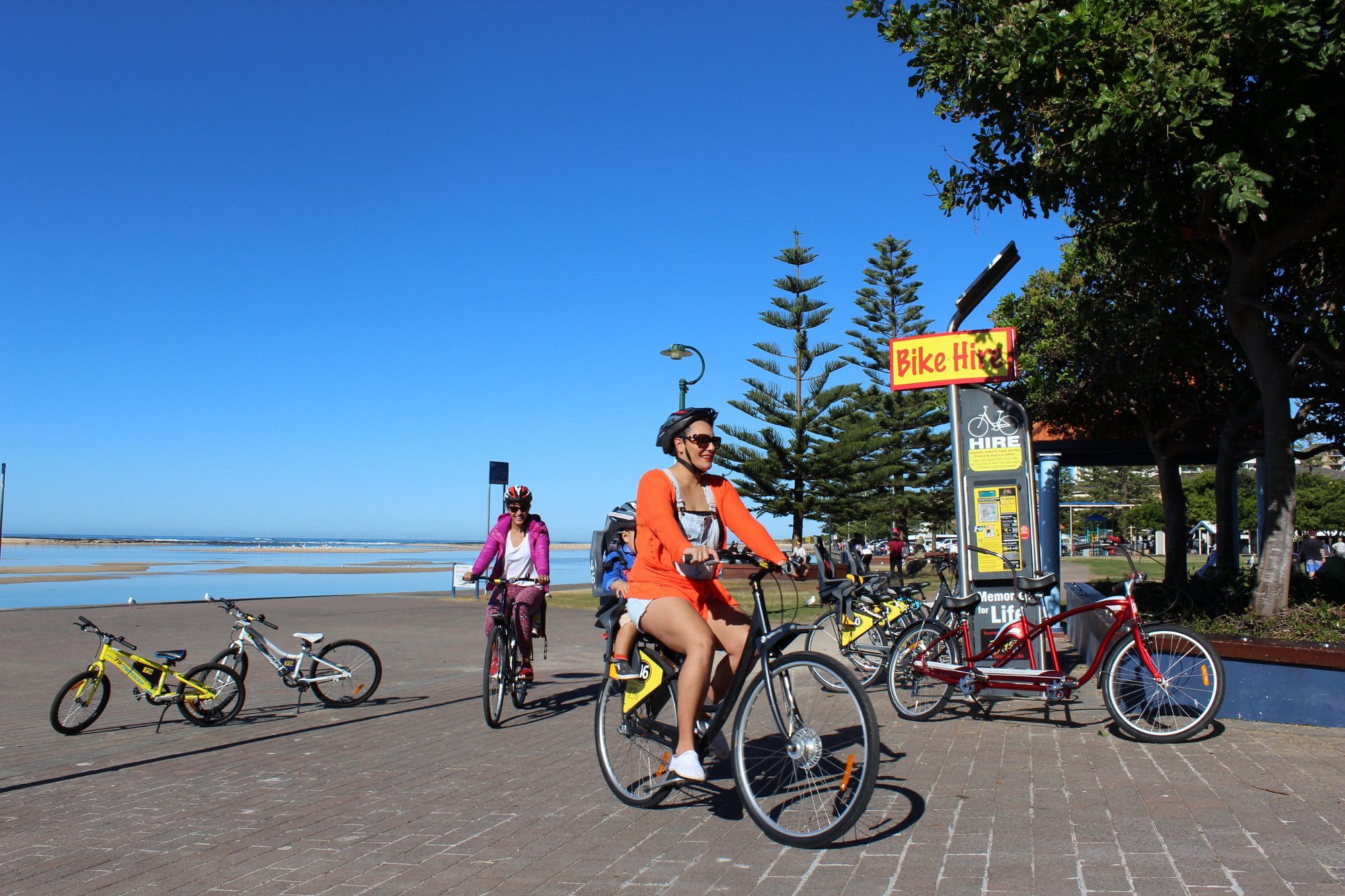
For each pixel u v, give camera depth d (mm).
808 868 3602
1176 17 6348
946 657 6695
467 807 4688
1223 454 11695
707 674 4027
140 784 5332
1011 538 7883
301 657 7980
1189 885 3273
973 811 4270
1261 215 6293
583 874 3621
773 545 4078
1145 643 5836
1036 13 6711
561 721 7332
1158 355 10758
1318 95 6801
